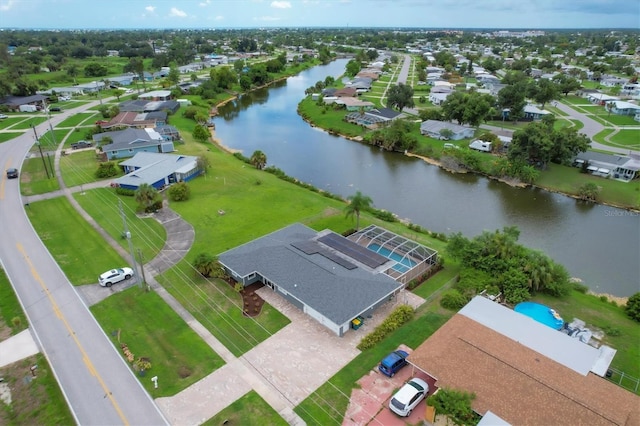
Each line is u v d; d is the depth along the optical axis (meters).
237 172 87.81
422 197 83.00
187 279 49.88
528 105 147.88
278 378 35.81
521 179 90.25
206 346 39.38
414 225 67.31
